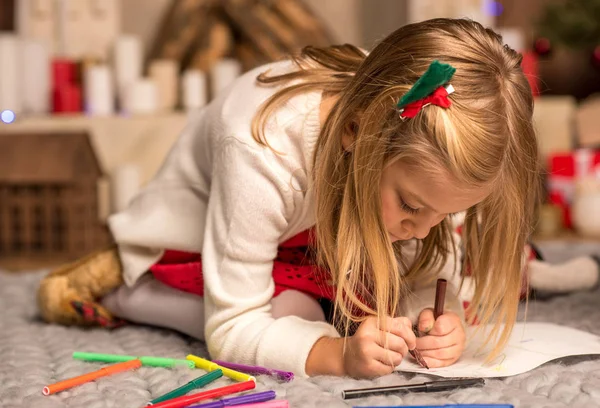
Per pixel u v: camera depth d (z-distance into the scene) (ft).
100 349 4.09
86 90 8.62
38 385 3.40
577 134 9.18
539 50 9.58
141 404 3.13
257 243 3.55
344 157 3.45
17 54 8.07
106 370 3.49
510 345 3.71
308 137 3.54
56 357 3.92
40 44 8.38
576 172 8.68
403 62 3.24
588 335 3.88
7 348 4.09
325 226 3.51
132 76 8.94
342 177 3.44
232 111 3.77
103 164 8.28
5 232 7.23
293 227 3.76
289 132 3.56
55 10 9.08
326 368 3.37
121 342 4.29
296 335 3.45
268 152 3.54
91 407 3.06
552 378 3.36
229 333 3.54
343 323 3.80
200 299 4.25
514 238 3.45
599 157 8.64
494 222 3.47
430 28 3.31
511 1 10.26
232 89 3.98
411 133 3.08
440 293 3.59
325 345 3.42
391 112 3.17
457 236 4.24
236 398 2.96
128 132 8.30
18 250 7.31
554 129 9.14
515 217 3.40
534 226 4.31
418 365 3.47
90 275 4.52
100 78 8.56
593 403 3.02
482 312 3.82
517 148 3.24
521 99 3.29
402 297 3.91
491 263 3.58
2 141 7.09
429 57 3.21
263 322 3.54
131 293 4.46
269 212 3.53
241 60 9.52
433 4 9.37
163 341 4.28
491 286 3.57
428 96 3.08
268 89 3.76
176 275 4.26
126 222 4.41
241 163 3.56
